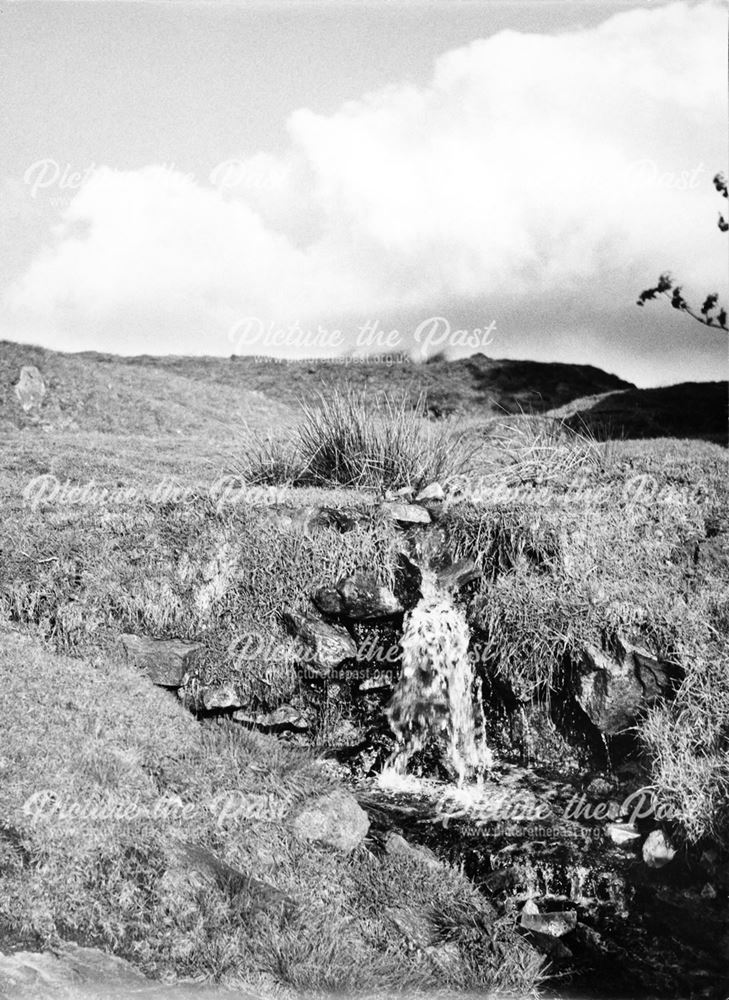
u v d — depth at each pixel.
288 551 5.54
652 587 5.49
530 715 5.27
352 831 4.23
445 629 5.39
